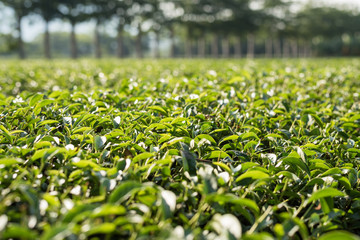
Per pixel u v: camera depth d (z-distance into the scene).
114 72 7.74
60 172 1.61
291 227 1.39
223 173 1.71
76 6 40.91
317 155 2.30
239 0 53.00
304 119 3.05
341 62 13.02
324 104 3.80
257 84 5.30
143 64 11.04
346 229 1.79
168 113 2.85
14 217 1.32
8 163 1.54
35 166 1.82
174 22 49.00
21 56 40.69
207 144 2.24
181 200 1.53
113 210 1.19
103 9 42.41
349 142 2.51
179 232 1.23
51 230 1.03
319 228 1.55
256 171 1.64
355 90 5.24
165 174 1.74
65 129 2.47
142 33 48.22
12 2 38.25
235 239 1.20
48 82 6.16
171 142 1.92
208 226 1.33
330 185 1.83
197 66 9.69
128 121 2.54
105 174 1.58
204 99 3.45
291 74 6.19
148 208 1.40
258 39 70.38
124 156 2.11
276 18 60.25
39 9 39.59
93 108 2.84
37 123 2.47
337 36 70.94
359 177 1.97
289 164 1.98
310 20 65.06
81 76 6.63
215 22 51.56
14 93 5.46
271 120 2.96
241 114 3.17
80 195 1.57
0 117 2.70
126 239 1.34
